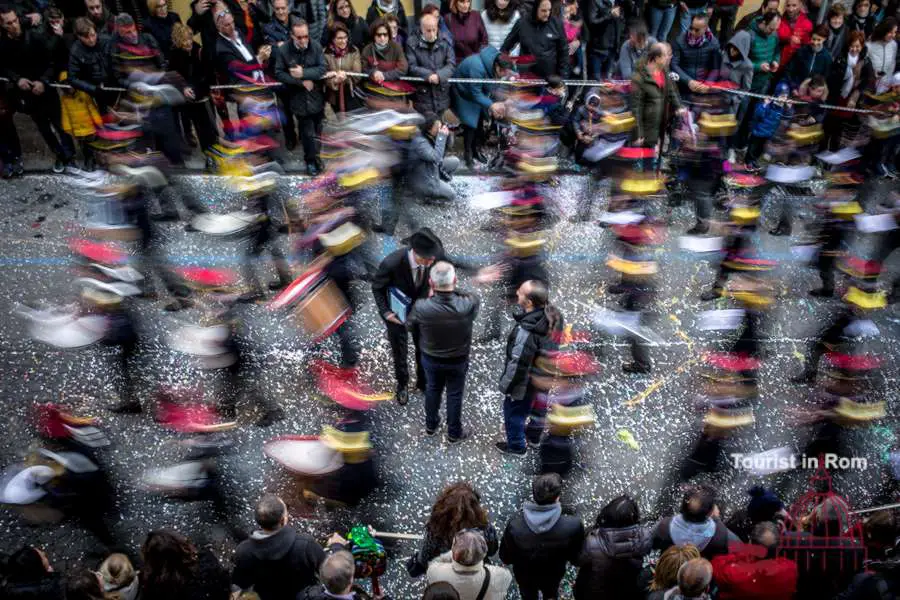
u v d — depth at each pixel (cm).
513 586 465
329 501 495
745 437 554
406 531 484
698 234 752
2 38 725
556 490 380
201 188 775
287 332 623
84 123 771
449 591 323
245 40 797
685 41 769
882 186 812
